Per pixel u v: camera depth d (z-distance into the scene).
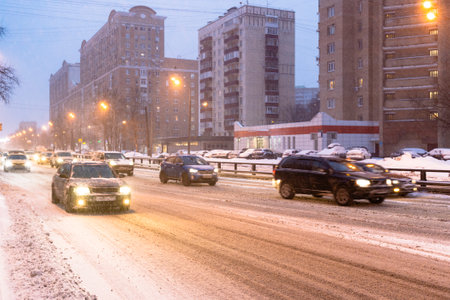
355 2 72.12
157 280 5.91
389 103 64.94
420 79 63.16
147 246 7.98
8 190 19.30
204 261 6.89
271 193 18.33
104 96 92.31
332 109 74.06
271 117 93.94
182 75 134.38
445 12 55.16
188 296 5.27
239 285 5.68
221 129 101.25
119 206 12.53
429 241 8.32
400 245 7.97
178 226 10.11
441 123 53.75
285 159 16.38
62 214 12.15
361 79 71.19
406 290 5.42
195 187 21.59
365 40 70.12
